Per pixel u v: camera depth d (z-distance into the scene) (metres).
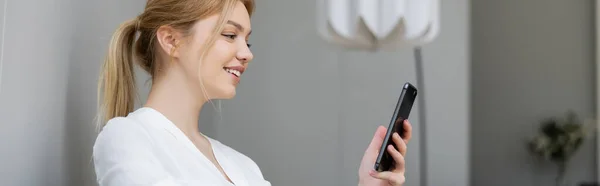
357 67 3.58
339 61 3.55
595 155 5.01
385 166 1.28
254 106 3.48
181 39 1.22
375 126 3.56
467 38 3.81
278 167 3.48
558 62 5.11
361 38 1.95
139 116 1.20
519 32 5.17
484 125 5.17
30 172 1.20
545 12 5.14
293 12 3.53
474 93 5.18
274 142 3.48
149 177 1.05
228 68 1.24
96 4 1.54
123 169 1.06
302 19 3.53
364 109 3.56
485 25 5.20
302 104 3.52
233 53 1.23
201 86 1.21
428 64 3.78
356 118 3.56
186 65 1.23
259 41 3.52
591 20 5.08
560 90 5.11
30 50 1.19
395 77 3.59
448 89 3.78
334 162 3.52
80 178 1.46
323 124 3.52
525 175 5.09
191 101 1.26
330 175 3.52
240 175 1.29
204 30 1.22
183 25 1.22
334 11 1.94
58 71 1.32
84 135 1.48
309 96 3.53
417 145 3.65
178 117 1.25
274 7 3.53
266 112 3.49
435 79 3.78
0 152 1.08
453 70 3.78
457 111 3.77
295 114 3.51
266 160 3.48
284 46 3.52
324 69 3.54
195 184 1.09
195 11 1.20
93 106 1.53
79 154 1.45
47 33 1.26
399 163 1.25
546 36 5.13
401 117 1.31
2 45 1.09
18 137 1.15
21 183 1.16
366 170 1.35
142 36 1.29
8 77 1.11
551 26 5.13
